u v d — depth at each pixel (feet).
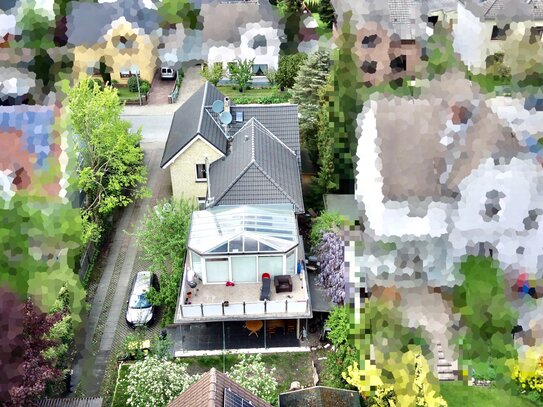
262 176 124.77
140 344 111.96
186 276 113.39
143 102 201.46
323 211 133.59
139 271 132.57
